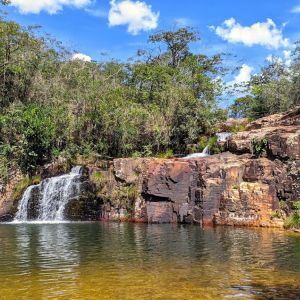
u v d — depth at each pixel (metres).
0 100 46.78
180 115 44.50
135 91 50.50
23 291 11.91
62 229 26.48
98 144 42.81
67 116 42.97
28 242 20.69
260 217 26.94
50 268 14.70
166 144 43.06
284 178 27.61
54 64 52.75
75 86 50.41
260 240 21.11
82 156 40.06
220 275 13.68
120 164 33.75
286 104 49.84
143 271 14.24
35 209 34.91
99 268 14.70
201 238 21.95
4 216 34.47
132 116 43.34
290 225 25.61
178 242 20.61
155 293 11.69
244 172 29.22
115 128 43.22
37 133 39.53
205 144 40.41
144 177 32.22
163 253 17.56
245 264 15.34
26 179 36.81
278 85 53.38
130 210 32.28
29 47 49.09
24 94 48.12
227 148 34.66
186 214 29.91
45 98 47.03
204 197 28.92
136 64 59.59
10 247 19.11
